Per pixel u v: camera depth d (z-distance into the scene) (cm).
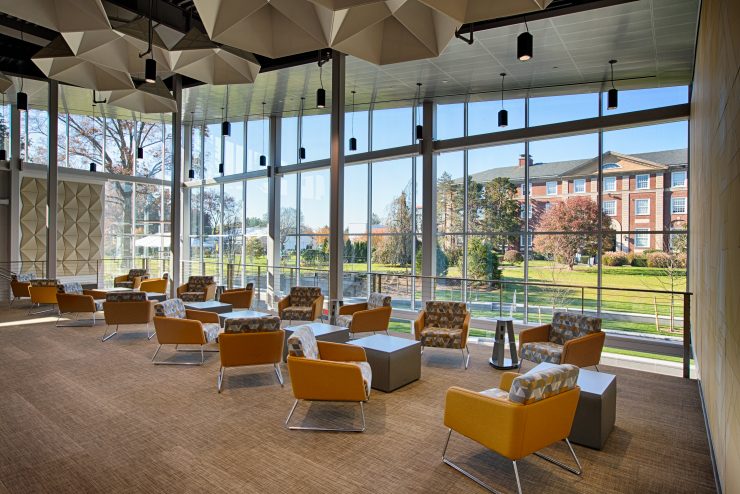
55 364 559
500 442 273
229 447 338
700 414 416
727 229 287
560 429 294
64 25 514
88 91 1112
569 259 964
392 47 525
